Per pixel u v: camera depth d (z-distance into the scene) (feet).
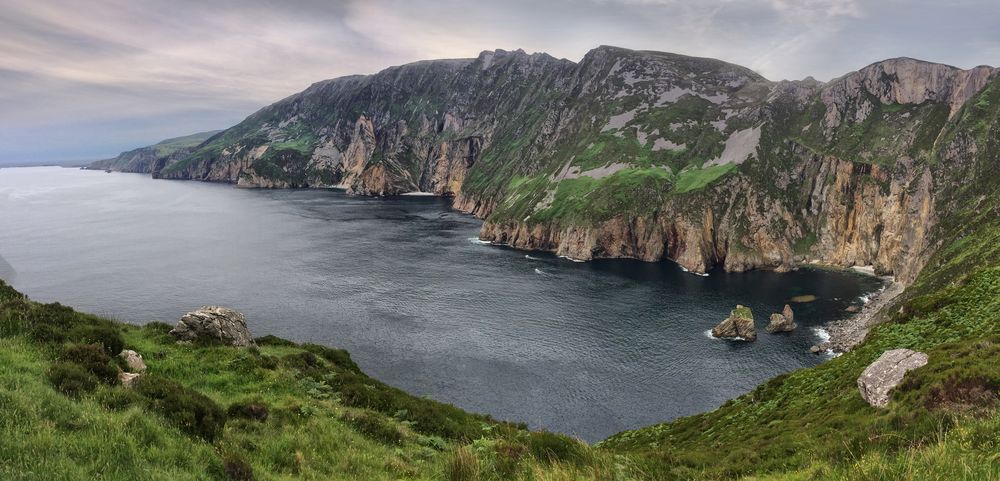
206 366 82.23
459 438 79.25
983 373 69.36
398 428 72.90
